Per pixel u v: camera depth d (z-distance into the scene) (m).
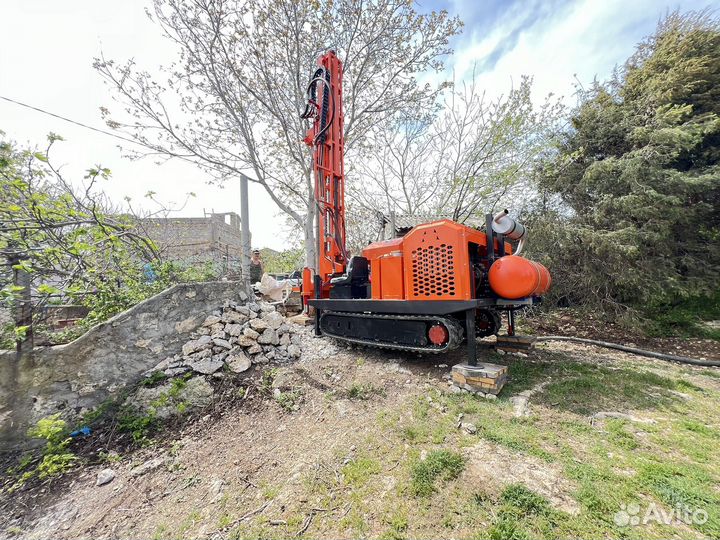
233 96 6.09
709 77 6.62
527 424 2.38
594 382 3.17
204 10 5.27
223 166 6.55
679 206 5.94
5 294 2.23
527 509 1.53
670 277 5.82
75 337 3.30
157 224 4.93
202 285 3.51
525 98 6.28
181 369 3.06
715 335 5.19
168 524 1.68
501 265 3.16
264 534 1.52
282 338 3.95
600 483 1.70
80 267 3.16
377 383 3.19
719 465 1.86
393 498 1.67
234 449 2.30
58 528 1.74
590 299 6.68
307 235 6.46
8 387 2.46
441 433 2.26
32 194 2.72
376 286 3.72
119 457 2.31
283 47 5.91
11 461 2.34
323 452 2.14
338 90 4.42
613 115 6.69
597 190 6.49
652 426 2.34
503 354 4.25
